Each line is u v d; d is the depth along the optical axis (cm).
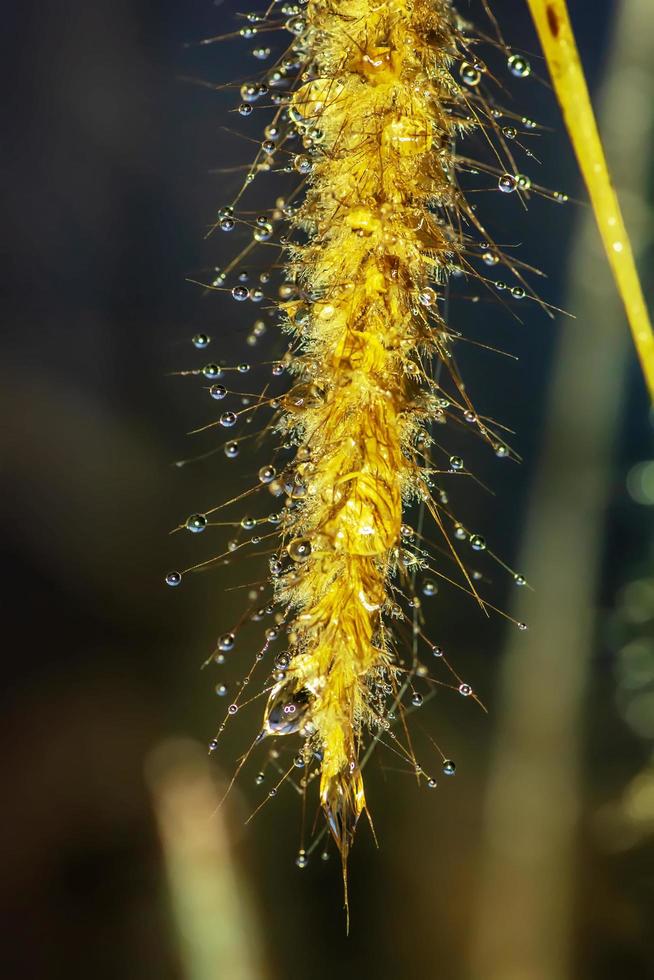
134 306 102
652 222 41
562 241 79
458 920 54
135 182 104
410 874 58
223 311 98
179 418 97
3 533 89
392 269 25
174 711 75
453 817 61
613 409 51
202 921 51
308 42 25
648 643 52
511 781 53
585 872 51
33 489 92
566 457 52
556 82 26
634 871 50
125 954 53
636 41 40
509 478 87
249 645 80
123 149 104
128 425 97
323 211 25
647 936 48
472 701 72
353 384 24
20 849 61
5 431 93
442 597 81
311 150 25
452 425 67
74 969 54
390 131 25
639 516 56
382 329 24
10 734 72
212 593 85
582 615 53
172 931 52
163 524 91
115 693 76
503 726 55
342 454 24
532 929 49
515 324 86
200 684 78
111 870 59
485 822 54
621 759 55
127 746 69
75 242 104
